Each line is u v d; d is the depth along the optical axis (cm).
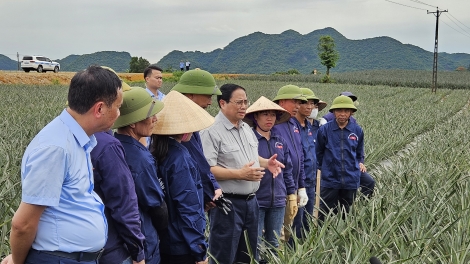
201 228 338
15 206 480
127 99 306
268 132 505
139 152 308
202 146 430
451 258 417
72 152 236
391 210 515
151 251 314
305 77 7544
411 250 440
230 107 433
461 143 1130
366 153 1062
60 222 236
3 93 2517
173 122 338
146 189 305
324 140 646
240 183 429
